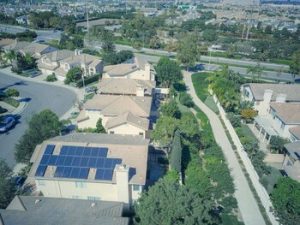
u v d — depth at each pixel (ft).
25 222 96.78
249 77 326.24
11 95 259.60
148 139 165.99
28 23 646.74
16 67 329.93
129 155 131.23
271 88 236.84
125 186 118.01
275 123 198.80
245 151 172.04
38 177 122.62
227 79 264.72
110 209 107.86
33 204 109.29
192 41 378.12
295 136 174.91
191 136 180.24
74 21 643.86
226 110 230.89
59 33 562.66
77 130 195.11
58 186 125.49
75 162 127.54
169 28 625.82
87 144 135.23
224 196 143.23
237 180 155.84
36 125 161.89
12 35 481.05
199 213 99.35
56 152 132.05
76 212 104.63
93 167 125.59
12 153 178.09
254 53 426.51
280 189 119.75
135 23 568.41
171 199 101.45
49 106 246.27
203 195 132.16
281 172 162.91
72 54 340.59
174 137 156.56
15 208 106.83
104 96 211.41
